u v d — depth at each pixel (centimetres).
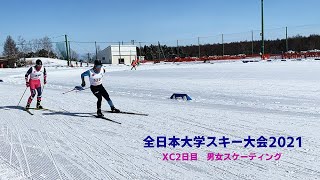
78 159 535
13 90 1730
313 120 765
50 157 548
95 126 779
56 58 7394
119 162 517
